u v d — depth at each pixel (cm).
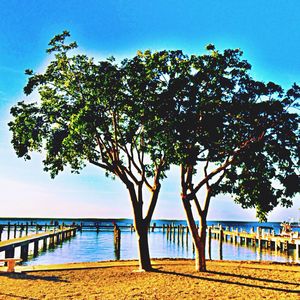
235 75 1758
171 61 1762
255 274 1898
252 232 5456
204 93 1762
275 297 1396
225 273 1911
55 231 5603
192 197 1950
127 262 2358
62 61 1853
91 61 1864
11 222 13512
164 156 1867
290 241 4062
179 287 1557
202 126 1689
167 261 2417
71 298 1346
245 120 1767
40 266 2142
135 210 2006
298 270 2067
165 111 1698
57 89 1894
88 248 4691
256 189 1881
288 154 1766
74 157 2042
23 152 1894
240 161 1827
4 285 1558
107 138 1889
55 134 1856
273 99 1766
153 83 1755
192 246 4906
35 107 1886
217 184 1923
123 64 1791
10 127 1888
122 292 1455
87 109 1720
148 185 2050
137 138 1931
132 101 1750
